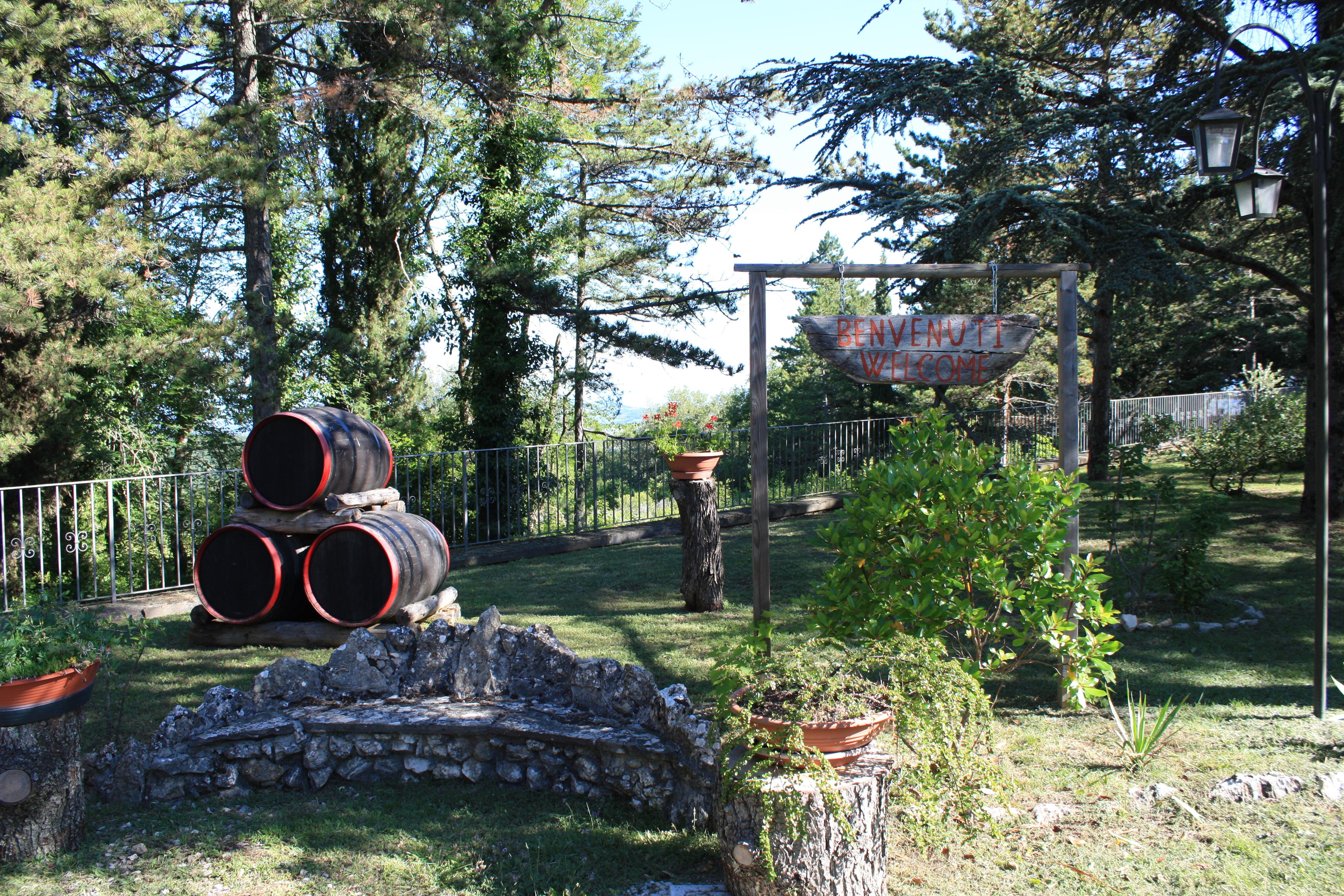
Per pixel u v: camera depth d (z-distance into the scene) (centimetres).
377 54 1407
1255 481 1584
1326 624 513
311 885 342
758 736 315
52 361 1127
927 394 2525
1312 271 531
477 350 1731
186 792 426
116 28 1136
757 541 538
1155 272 905
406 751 444
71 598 972
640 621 777
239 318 1202
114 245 1091
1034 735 493
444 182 1897
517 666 488
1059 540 511
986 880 343
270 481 741
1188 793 413
